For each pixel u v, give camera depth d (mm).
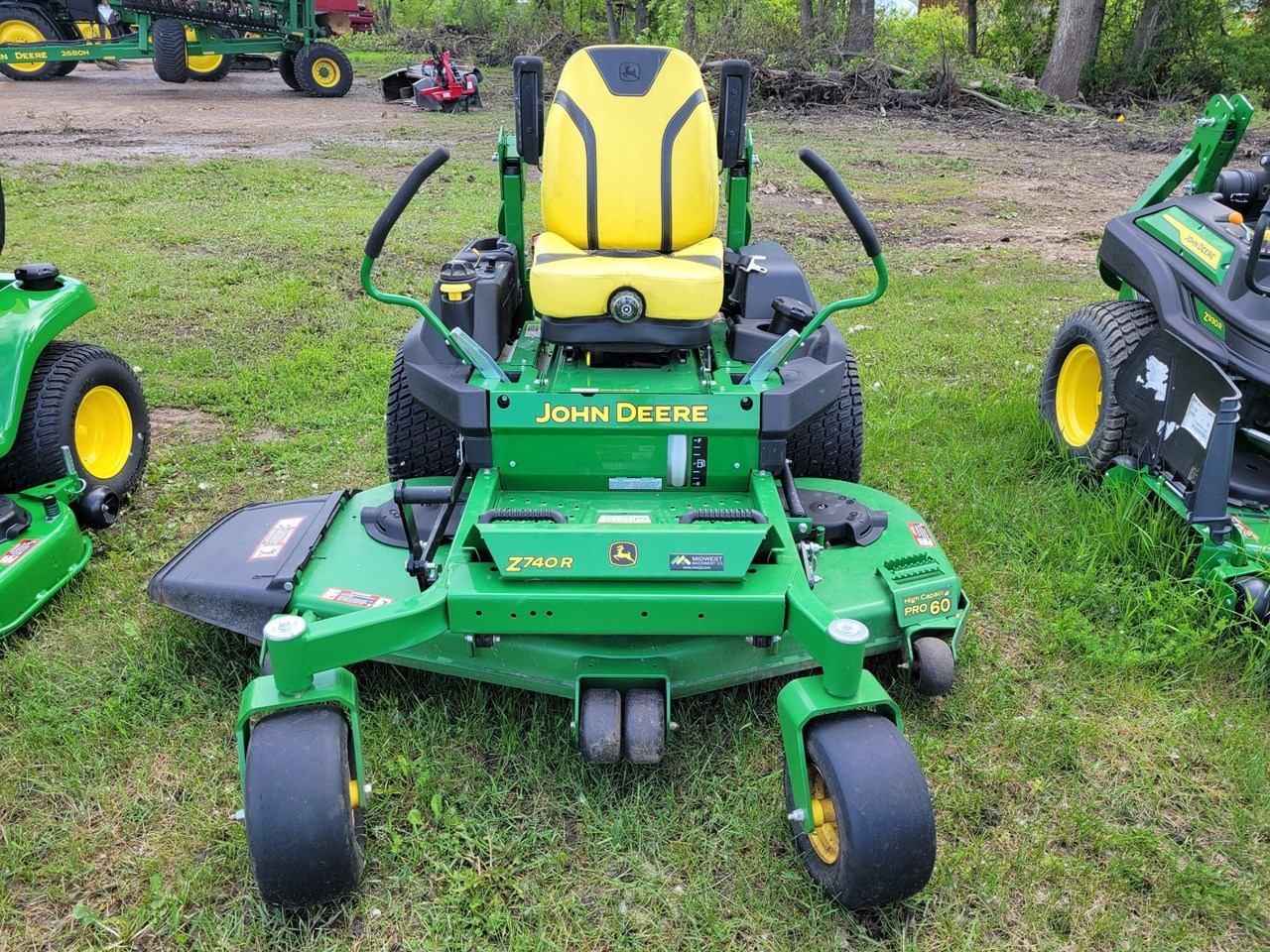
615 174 3836
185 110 17484
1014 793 3191
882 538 3758
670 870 2889
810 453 4379
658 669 3045
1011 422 5652
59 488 4336
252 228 9742
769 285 4113
